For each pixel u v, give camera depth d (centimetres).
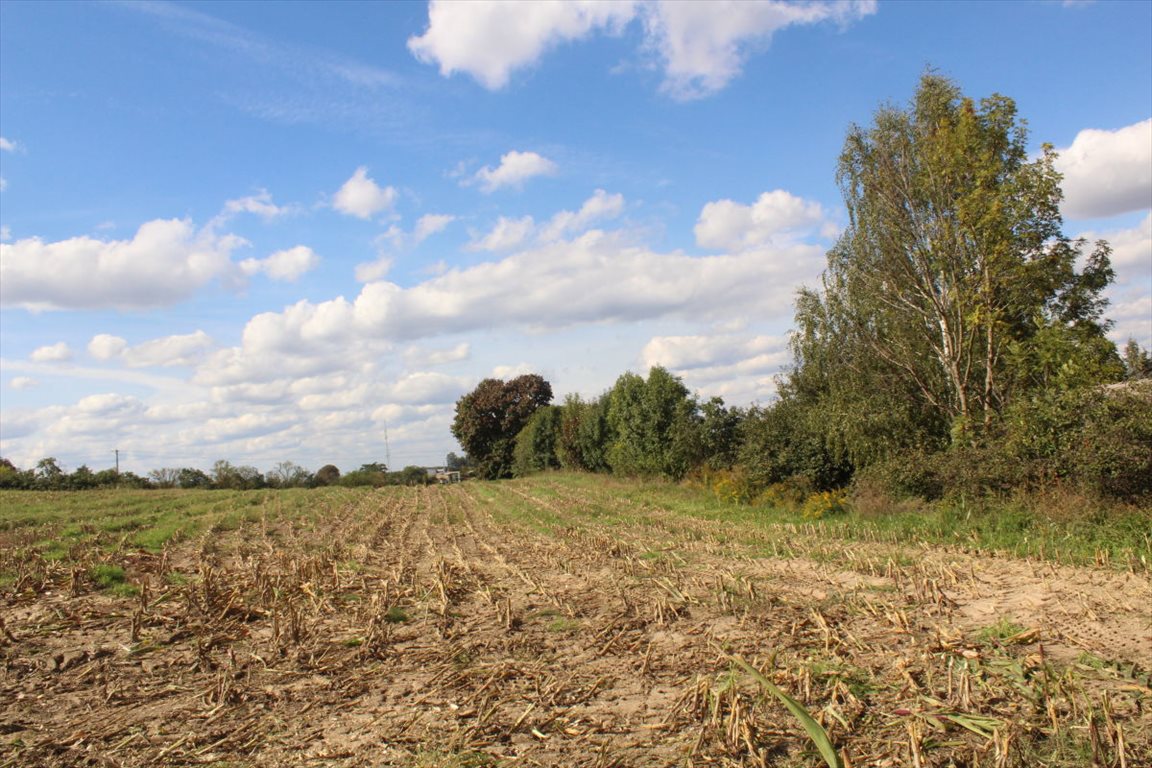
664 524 2289
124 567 1630
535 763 564
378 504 4159
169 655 930
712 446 3456
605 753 565
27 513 3170
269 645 962
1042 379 2058
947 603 990
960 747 538
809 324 2783
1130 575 1058
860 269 2444
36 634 1016
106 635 1021
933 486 1955
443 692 753
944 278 2231
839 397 2445
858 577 1239
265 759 602
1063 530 1445
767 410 2775
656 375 4003
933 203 2206
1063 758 509
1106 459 1544
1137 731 544
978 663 717
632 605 1115
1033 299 2117
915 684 673
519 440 7481
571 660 855
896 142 2298
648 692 719
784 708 638
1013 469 1722
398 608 1177
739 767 527
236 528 2730
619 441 4375
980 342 2267
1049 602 950
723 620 1001
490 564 1706
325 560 1594
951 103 2269
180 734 665
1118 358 2106
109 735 664
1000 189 2030
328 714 704
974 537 1512
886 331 2436
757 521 2214
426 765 572
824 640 837
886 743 553
